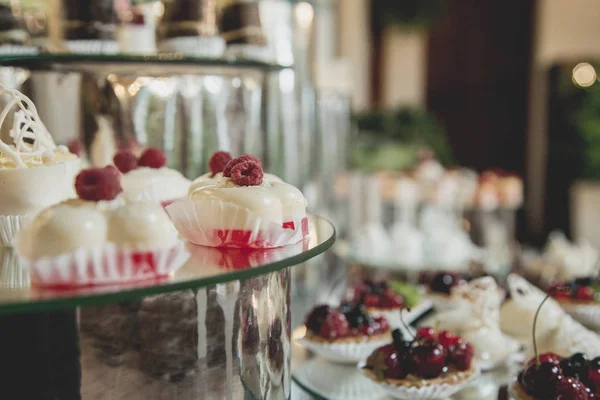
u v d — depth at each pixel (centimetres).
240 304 44
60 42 68
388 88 258
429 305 75
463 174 190
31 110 51
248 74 77
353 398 56
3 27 66
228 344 44
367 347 61
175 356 42
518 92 254
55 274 39
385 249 120
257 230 46
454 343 56
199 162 74
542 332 62
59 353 41
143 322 41
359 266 126
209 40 70
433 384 54
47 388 41
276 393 48
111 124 68
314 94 129
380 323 63
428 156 183
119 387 42
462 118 262
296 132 113
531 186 246
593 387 52
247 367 45
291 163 110
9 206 49
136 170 55
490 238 161
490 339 62
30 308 36
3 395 40
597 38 240
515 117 255
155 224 40
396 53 257
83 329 41
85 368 41
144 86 69
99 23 66
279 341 47
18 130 50
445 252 118
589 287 73
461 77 259
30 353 40
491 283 64
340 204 148
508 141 258
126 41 72
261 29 74
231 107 76
